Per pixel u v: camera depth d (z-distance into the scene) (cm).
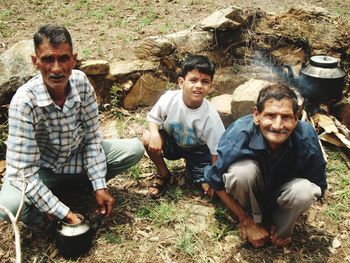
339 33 515
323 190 272
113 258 271
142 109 432
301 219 309
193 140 310
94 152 285
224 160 262
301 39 503
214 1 632
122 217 303
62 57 238
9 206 259
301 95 429
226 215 308
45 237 284
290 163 263
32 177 254
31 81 255
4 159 357
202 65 285
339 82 418
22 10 579
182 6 609
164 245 283
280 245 283
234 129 265
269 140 245
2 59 387
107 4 612
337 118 446
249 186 262
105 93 423
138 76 427
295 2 647
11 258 271
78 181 311
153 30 519
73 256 268
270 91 244
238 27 487
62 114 258
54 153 276
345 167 368
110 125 406
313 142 257
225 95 414
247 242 287
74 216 265
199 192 330
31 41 405
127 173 346
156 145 305
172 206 314
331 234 297
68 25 530
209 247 283
